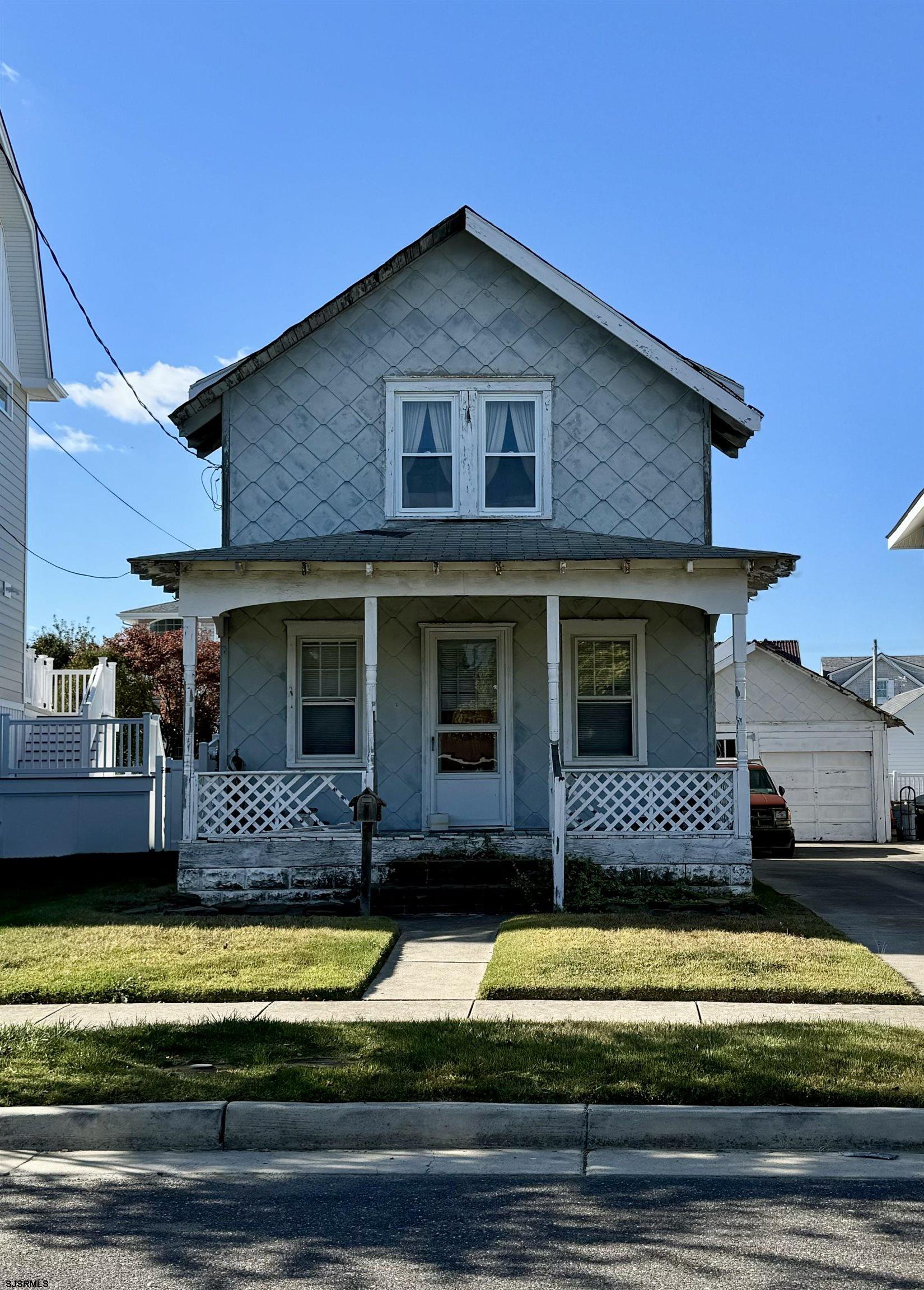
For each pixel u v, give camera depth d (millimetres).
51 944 11523
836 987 9617
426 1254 5176
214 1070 7496
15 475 25406
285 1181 6203
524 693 16859
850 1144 6699
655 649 16938
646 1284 4824
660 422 17344
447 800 16688
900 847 28641
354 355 17469
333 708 16891
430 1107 6848
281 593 14891
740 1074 7219
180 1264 5094
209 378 17703
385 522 17250
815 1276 4891
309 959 10828
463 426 17359
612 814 15172
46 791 19578
